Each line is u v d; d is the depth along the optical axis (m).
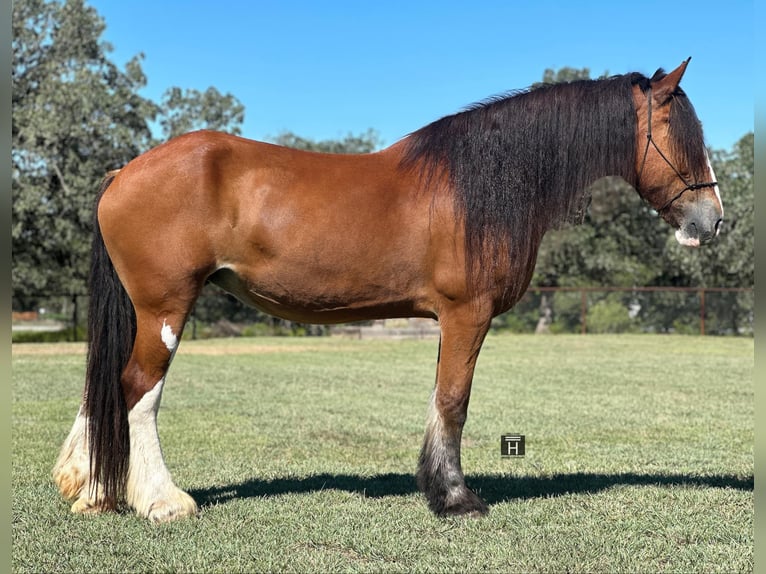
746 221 26.55
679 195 4.40
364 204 4.13
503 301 4.29
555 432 7.80
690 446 7.02
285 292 4.20
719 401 10.18
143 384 4.09
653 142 4.39
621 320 27.36
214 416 8.51
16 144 23.08
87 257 26.34
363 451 6.68
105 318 4.18
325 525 4.20
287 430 7.68
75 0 24.78
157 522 4.06
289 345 21.47
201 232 4.02
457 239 4.15
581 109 4.38
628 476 5.64
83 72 23.86
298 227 4.07
